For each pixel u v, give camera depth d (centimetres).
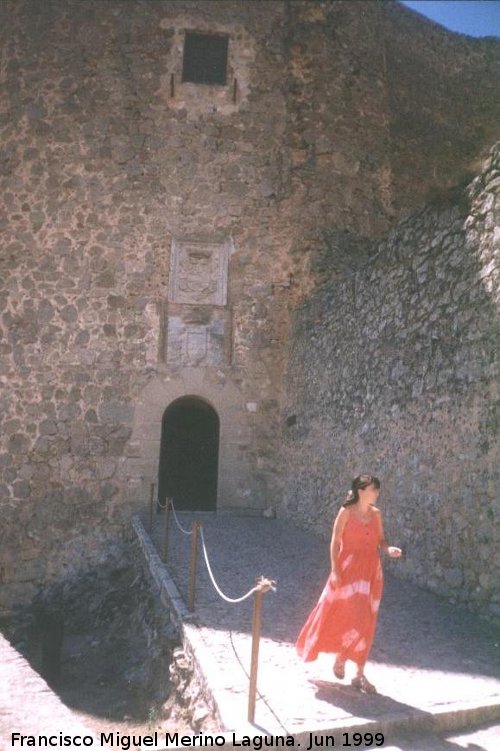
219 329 1196
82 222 1198
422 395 687
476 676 434
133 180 1218
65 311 1171
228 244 1221
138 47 1256
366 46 1345
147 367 1170
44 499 1120
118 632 812
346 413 884
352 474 841
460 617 556
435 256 691
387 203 1298
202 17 1277
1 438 1130
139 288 1191
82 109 1229
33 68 1236
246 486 1162
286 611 586
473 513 579
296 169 1247
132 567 995
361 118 1304
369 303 850
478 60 1564
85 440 1140
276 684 418
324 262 1208
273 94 1273
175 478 1403
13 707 425
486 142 1505
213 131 1248
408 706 387
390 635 512
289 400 1141
